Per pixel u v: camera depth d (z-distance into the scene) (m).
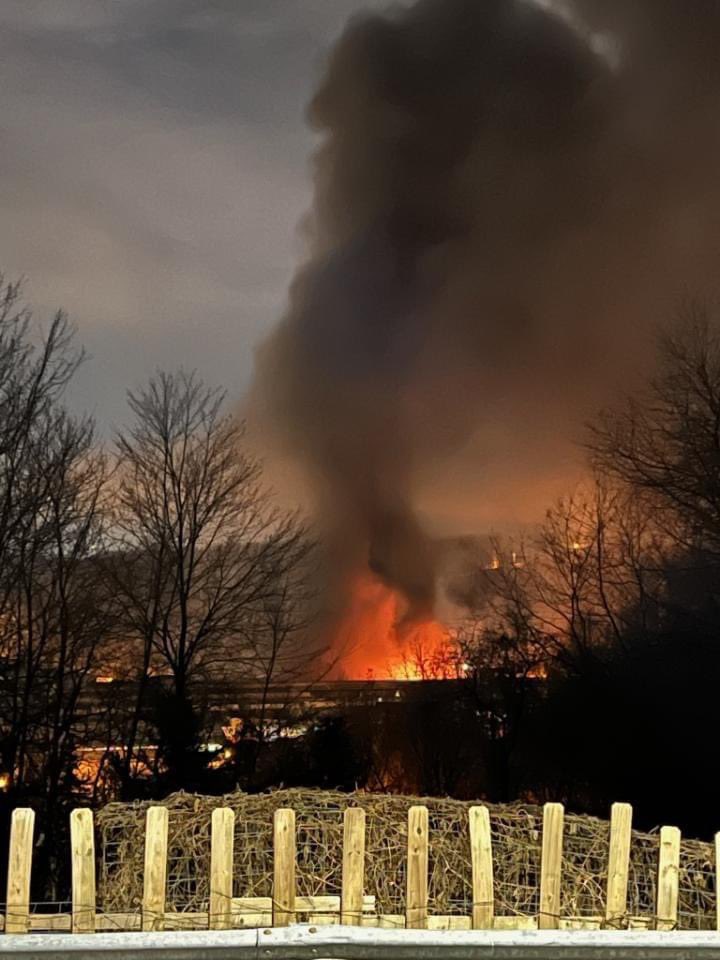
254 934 6.75
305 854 9.09
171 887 9.12
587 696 44.53
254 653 51.00
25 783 39.19
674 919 8.00
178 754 43.22
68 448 44.62
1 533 41.59
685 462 47.22
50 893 36.38
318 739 47.00
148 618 48.56
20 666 41.31
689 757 41.03
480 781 53.44
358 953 6.75
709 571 45.19
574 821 9.27
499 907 8.73
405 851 9.03
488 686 52.59
